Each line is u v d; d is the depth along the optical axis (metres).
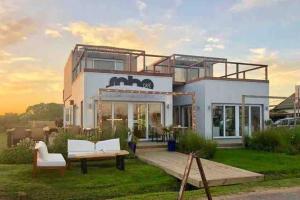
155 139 18.05
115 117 17.64
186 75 23.70
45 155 9.85
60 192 8.28
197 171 9.77
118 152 11.07
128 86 17.92
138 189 8.81
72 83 23.20
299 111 23.36
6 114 32.47
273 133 16.25
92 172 10.48
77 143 11.55
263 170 10.95
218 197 7.16
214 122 20.19
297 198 7.07
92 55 21.38
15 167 10.88
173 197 7.21
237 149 16.66
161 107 18.70
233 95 20.64
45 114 37.62
